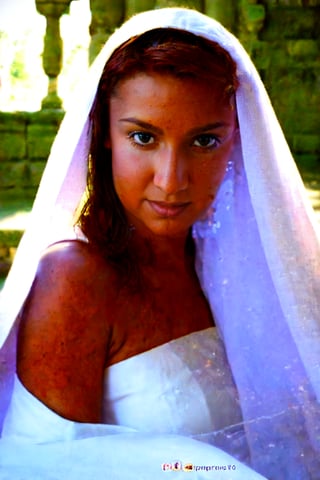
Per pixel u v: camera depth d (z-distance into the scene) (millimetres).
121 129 1106
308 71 6594
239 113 1152
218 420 1215
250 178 1185
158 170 1094
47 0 6094
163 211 1122
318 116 6613
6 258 4480
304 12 6508
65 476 1071
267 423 1253
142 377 1177
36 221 1174
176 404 1178
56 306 1135
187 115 1068
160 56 1047
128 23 1117
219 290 1304
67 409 1120
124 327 1179
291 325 1204
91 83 1133
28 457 1082
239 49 1126
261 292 1295
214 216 1317
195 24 1087
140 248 1234
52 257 1167
